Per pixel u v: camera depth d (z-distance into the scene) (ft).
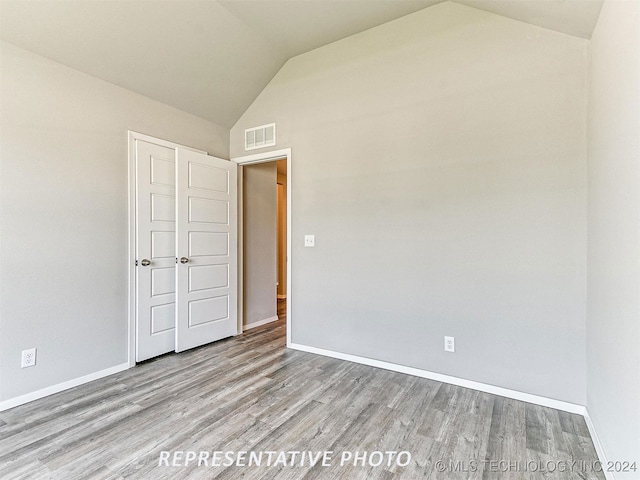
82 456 5.59
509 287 7.72
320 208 10.64
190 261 10.96
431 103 8.73
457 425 6.55
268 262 14.89
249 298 13.83
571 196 7.07
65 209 8.21
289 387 8.25
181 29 8.82
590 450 5.75
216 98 11.41
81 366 8.47
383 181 9.48
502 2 7.06
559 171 7.18
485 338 8.01
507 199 7.73
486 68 8.00
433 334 8.71
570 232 7.07
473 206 8.14
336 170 10.32
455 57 8.40
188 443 5.97
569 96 7.09
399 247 9.21
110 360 9.10
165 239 10.61
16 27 7.09
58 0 6.97
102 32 7.97
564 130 7.14
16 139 7.39
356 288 9.97
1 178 7.17
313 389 8.14
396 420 6.73
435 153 8.65
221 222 12.10
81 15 7.43
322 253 10.61
